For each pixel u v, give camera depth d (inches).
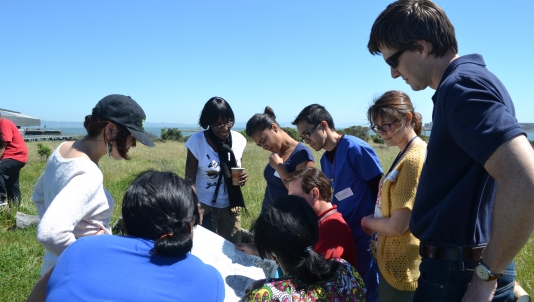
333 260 71.3
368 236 116.0
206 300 55.0
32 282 153.7
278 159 135.3
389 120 92.4
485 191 63.5
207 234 114.0
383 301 100.5
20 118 862.5
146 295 50.9
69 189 72.3
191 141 150.3
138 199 56.3
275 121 142.9
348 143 116.1
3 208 236.4
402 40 68.1
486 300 59.0
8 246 188.9
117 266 52.6
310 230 67.9
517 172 49.9
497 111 53.4
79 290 50.4
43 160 606.9
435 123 63.2
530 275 146.7
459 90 57.2
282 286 64.8
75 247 55.4
